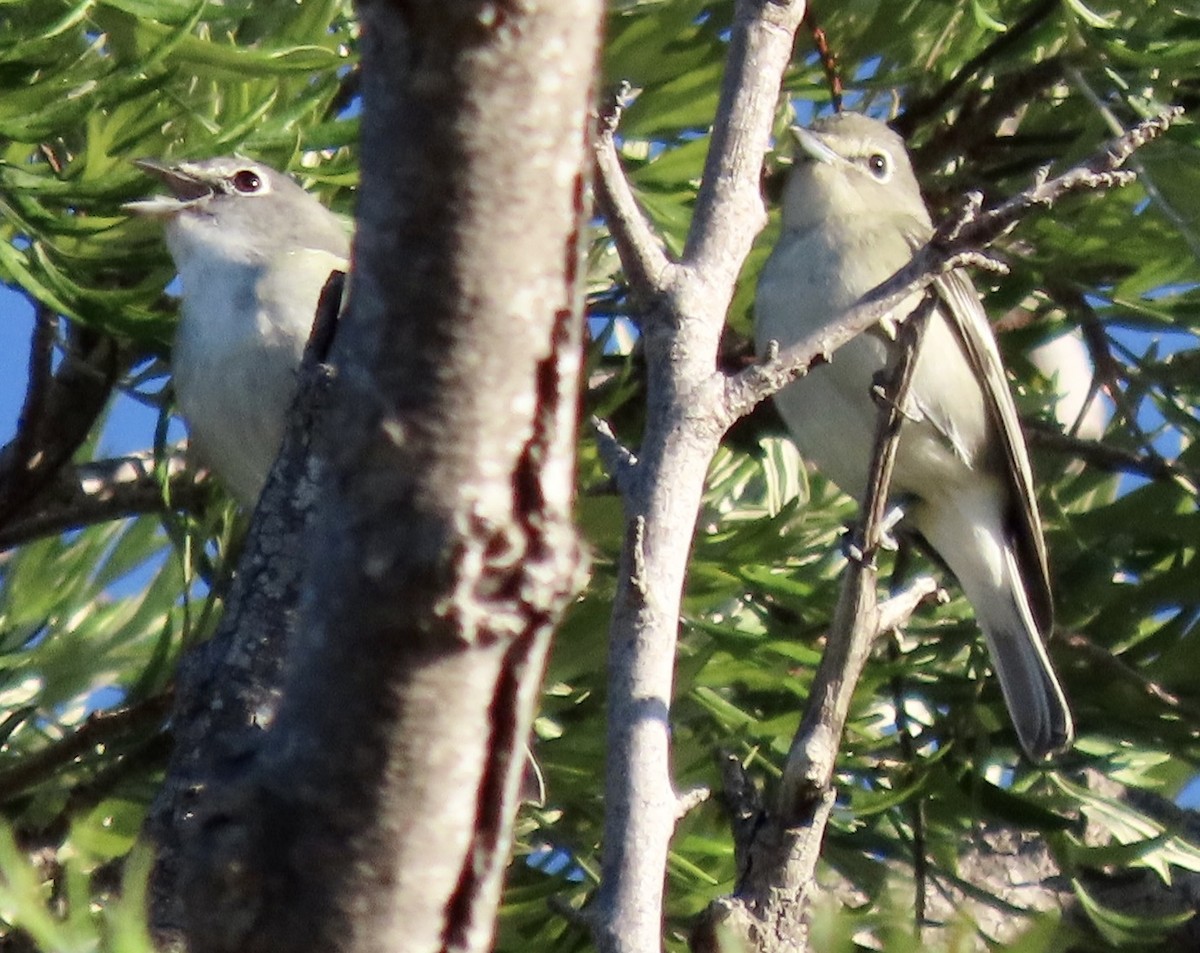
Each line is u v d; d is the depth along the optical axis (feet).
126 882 8.91
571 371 8.96
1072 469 36.01
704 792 16.05
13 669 29.53
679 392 15.98
